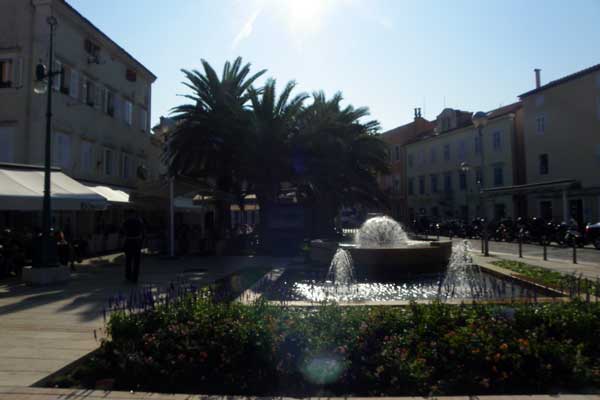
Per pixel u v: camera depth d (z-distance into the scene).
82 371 4.82
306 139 23.34
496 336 4.87
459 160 49.47
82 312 7.89
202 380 4.63
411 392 4.35
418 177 58.22
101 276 13.16
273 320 5.14
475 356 4.56
